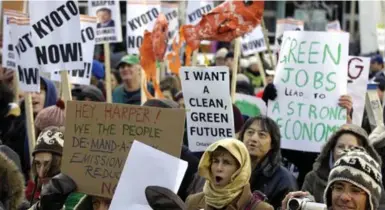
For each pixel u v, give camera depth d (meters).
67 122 10.28
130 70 22.34
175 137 9.91
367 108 16.91
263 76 24.95
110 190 10.10
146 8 22.83
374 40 33.41
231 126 15.01
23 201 12.09
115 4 22.53
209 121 15.13
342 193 9.74
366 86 16.22
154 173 9.57
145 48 18.78
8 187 11.12
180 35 19.94
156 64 19.34
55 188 10.09
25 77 17.02
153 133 9.98
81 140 10.23
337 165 9.82
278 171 13.04
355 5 45.91
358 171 9.69
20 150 17.81
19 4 20.64
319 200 12.96
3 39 19.61
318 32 15.64
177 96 19.73
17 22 17.14
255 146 13.02
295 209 9.66
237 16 16.92
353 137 12.88
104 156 10.14
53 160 12.20
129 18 22.83
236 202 10.50
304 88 15.62
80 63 15.55
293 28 24.72
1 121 18.11
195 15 21.91
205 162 10.55
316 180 13.05
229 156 10.46
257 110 17.97
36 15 15.55
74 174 10.21
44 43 15.57
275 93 15.77
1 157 11.16
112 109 10.15
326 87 15.52
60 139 12.27
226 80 14.95
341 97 15.42
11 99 18.25
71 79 19.86
